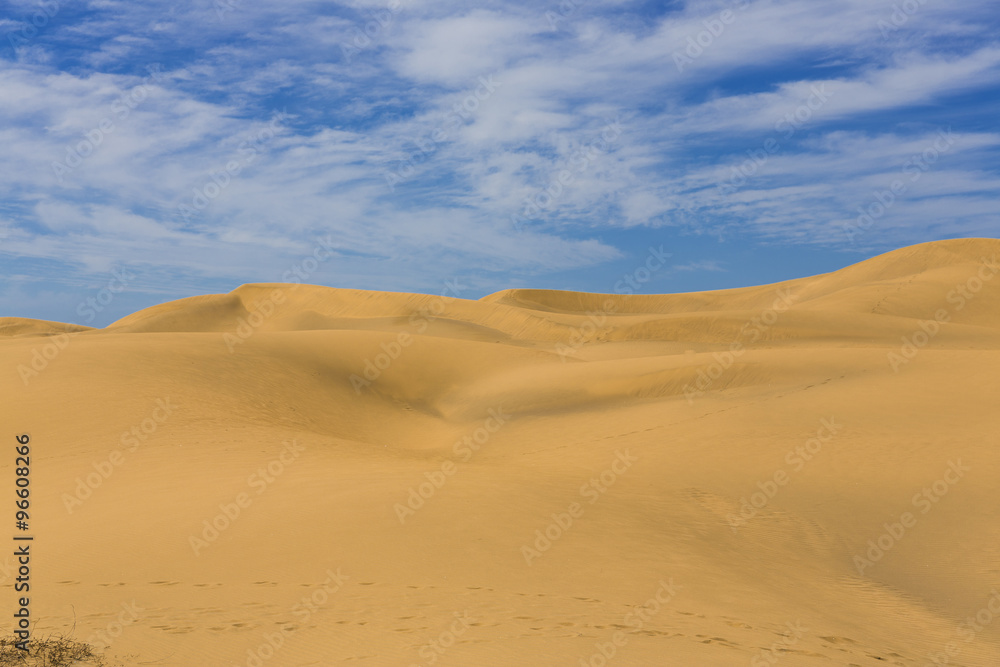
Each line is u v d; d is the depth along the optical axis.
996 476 17.09
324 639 7.84
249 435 22.08
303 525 12.34
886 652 8.19
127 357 30.39
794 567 11.84
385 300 81.75
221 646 7.66
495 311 75.62
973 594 11.09
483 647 7.55
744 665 7.18
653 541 12.12
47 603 9.22
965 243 95.81
